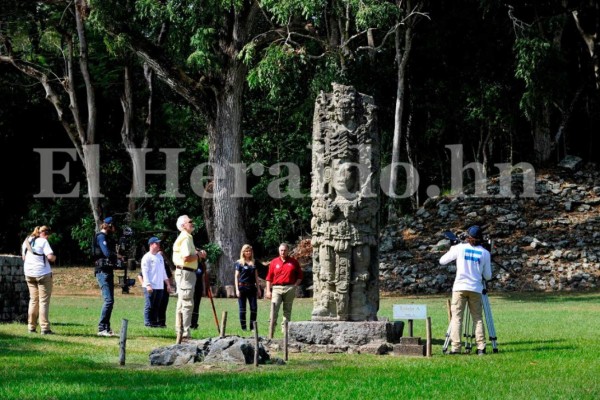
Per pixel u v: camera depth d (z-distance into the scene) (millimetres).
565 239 37438
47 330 16734
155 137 46344
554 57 37625
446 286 34750
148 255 19484
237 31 34688
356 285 15984
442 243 38062
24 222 45156
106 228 17141
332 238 16016
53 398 9758
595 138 46656
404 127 45031
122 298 31703
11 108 45312
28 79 44625
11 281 19109
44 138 46844
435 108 43656
